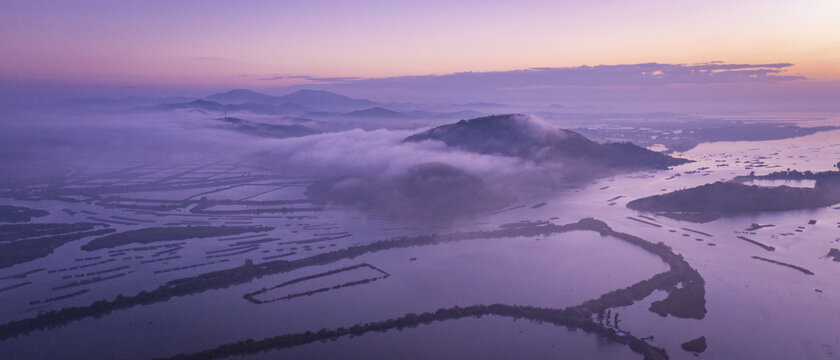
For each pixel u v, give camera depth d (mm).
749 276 150750
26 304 137000
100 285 150000
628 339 113812
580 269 159000
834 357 107750
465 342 115125
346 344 114500
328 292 143375
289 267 162250
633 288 139625
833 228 199375
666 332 118500
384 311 131375
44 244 187125
